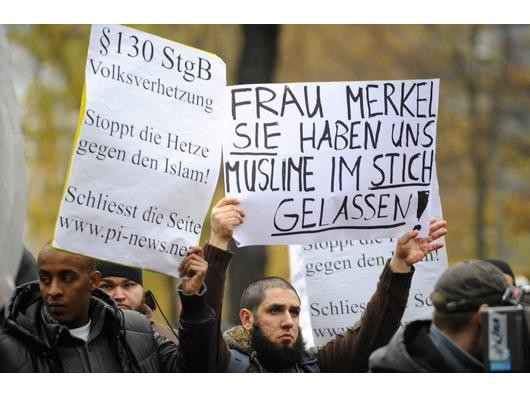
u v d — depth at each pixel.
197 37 18.55
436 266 7.36
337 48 22.17
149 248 6.25
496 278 5.39
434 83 6.81
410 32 22.91
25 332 5.86
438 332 5.41
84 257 6.08
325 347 6.90
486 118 23.03
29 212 17.28
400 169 6.78
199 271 6.20
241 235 6.62
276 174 6.66
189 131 6.39
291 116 6.69
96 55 6.25
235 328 6.73
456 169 22.55
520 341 5.12
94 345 6.04
